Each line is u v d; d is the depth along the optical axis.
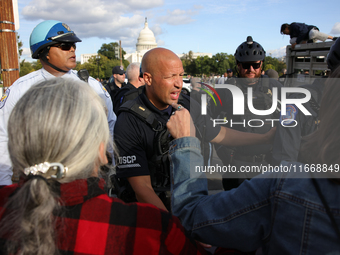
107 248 0.79
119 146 1.70
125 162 1.70
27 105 0.79
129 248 0.81
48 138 0.75
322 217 0.71
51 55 2.35
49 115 0.77
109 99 2.68
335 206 0.70
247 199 0.84
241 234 0.85
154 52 1.70
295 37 3.82
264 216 0.82
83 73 2.54
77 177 0.81
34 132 0.76
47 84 0.85
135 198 1.84
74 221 0.78
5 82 3.02
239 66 2.13
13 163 0.82
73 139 0.77
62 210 0.77
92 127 0.82
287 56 3.96
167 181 1.76
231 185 1.19
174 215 0.99
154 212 0.89
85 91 0.87
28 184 0.73
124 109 1.74
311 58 3.14
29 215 0.70
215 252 1.09
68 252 0.76
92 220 0.80
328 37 3.74
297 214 0.74
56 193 0.76
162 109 1.79
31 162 0.77
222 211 0.88
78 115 0.79
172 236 0.88
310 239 0.71
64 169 0.77
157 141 1.67
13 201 0.75
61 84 0.85
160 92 1.70
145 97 1.75
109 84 6.20
